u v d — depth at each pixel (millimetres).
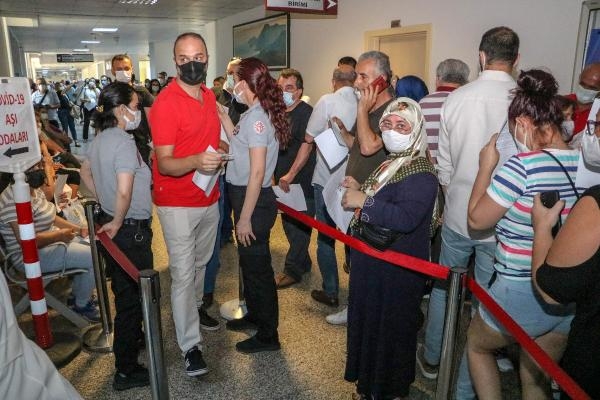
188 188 2375
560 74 4520
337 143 2566
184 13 11414
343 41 7531
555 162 1587
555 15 4508
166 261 4250
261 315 2734
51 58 29359
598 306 1206
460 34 5500
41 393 1304
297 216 2766
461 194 2270
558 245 1231
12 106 2303
